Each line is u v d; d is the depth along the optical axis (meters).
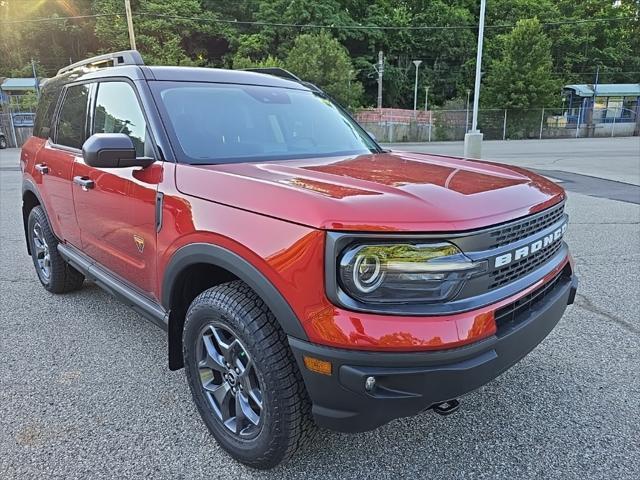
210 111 2.98
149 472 2.32
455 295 1.87
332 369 1.85
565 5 62.41
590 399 2.89
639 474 2.29
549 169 14.26
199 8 51.31
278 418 2.07
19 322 3.98
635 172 13.44
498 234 1.98
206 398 2.47
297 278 1.88
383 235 1.78
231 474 2.30
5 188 11.25
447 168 2.71
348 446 2.49
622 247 5.96
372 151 3.43
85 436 2.57
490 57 57.19
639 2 61.03
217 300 2.20
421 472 2.31
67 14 53.16
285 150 3.04
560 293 2.47
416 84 52.66
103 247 3.22
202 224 2.24
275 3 52.59
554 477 2.28
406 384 1.83
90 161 2.46
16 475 2.29
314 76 40.81
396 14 59.41
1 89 42.31
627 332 3.72
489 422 2.69
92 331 3.82
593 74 56.81
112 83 3.22
